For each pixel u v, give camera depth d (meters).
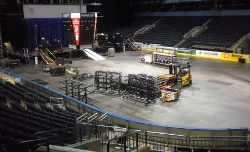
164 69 32.19
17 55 38.81
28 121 12.72
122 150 11.46
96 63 37.22
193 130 15.35
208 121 17.67
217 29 45.78
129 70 32.12
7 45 40.34
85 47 42.56
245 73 30.00
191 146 15.22
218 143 14.98
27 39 43.59
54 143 11.03
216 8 49.09
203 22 49.44
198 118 18.20
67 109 18.73
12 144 9.24
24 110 15.34
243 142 14.95
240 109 19.62
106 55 43.16
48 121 13.41
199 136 14.16
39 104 18.41
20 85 23.50
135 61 37.78
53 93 22.67
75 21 40.28
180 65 27.97
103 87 24.97
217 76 29.00
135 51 47.00
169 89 22.05
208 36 44.88
